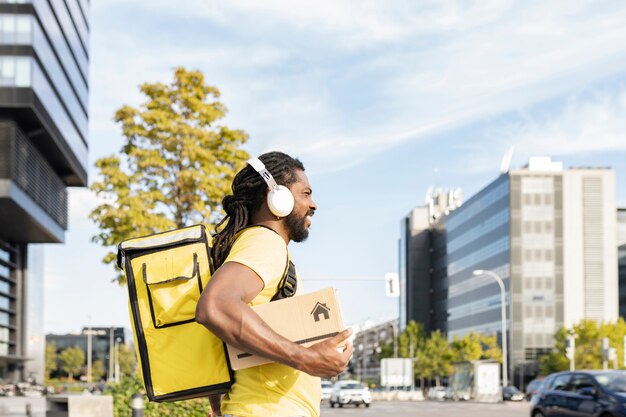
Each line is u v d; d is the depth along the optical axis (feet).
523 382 347.56
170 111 71.15
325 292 6.52
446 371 354.13
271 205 7.07
